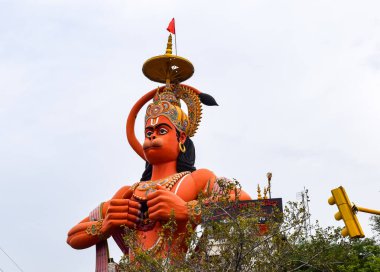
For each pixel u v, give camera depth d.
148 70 31.14
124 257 20.91
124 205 27.19
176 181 27.36
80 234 28.45
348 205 18.12
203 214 20.08
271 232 19.78
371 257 26.03
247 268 19.53
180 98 30.94
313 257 20.73
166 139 28.55
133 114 31.23
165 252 23.64
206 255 19.31
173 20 32.47
